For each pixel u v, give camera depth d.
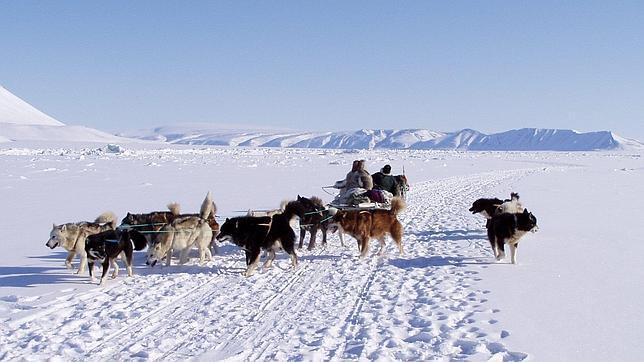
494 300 8.30
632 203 22.11
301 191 25.06
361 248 11.81
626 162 66.25
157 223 10.78
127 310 8.00
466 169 46.91
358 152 81.06
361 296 8.82
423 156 73.12
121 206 19.30
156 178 30.20
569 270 10.19
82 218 16.52
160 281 9.75
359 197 13.44
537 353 6.17
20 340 6.81
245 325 7.36
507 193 26.39
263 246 10.50
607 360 5.97
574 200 23.23
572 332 6.84
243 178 31.47
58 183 26.48
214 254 12.37
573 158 80.38
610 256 11.46
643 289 8.79
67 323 7.37
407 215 18.78
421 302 8.44
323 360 6.11
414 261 11.48
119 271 10.58
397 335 6.95
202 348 6.52
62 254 11.94
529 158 78.06
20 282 9.60
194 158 49.91
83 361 6.13
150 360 6.13
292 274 10.40
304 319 7.58
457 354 6.30
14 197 21.23
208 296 8.84
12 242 13.06
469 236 14.50
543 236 14.05
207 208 11.28
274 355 6.25
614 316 7.45
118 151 56.06
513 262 10.91
